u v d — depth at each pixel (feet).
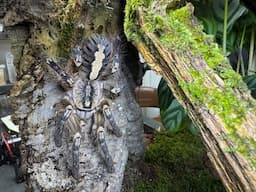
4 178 1.02
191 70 0.34
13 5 0.57
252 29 0.61
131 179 0.66
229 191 0.30
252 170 0.28
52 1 0.55
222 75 0.33
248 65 0.64
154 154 0.74
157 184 0.65
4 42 1.30
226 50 0.57
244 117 0.30
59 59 0.59
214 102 0.31
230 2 0.57
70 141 0.56
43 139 0.58
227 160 0.29
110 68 0.57
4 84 1.27
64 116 0.56
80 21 0.55
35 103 0.60
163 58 0.35
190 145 0.77
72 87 0.57
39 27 0.59
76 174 0.55
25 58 0.61
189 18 0.40
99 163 0.57
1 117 1.12
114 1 0.56
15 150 1.03
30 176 0.59
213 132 0.30
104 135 0.57
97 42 0.54
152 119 0.92
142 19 0.38
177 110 0.62
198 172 0.68
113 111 0.59
